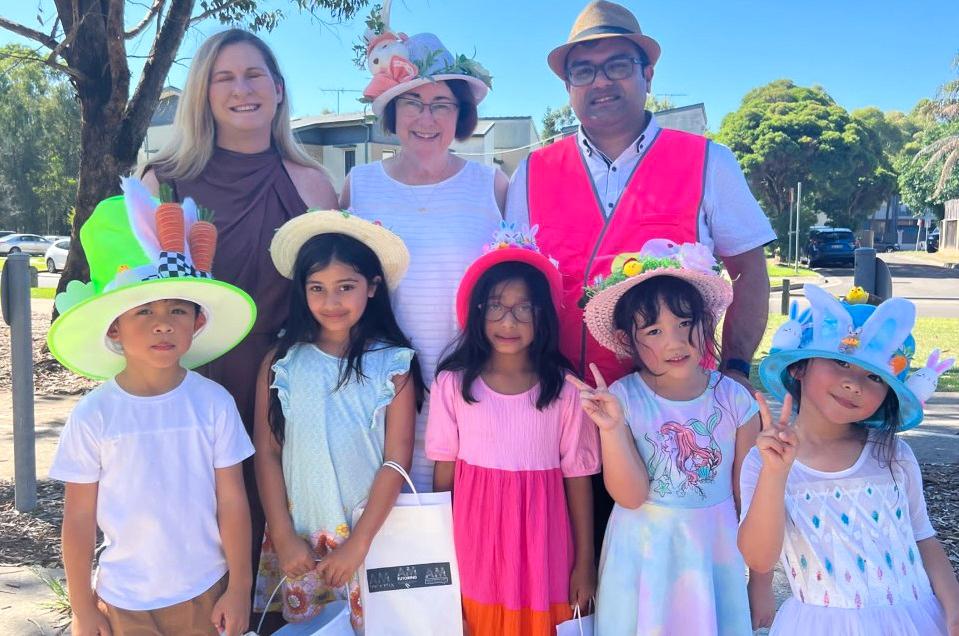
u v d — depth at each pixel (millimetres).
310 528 2627
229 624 2365
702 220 2934
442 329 2908
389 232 2684
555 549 2574
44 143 44125
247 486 2941
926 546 2273
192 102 2887
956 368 9281
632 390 2621
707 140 2953
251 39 2947
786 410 2082
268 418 2703
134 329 2318
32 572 3760
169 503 2332
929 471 5359
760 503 2125
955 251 44250
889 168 42656
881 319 2146
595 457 2652
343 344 2752
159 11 9375
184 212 2471
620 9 2949
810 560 2238
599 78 2910
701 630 2391
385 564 2588
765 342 11094
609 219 2912
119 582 2297
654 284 2512
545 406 2588
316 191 3127
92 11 8953
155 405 2383
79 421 2312
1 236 42344
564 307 2934
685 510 2459
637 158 2951
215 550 2439
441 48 3068
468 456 2621
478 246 2967
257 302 2930
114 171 9414
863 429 2311
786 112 35938
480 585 2543
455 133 3223
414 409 2789
